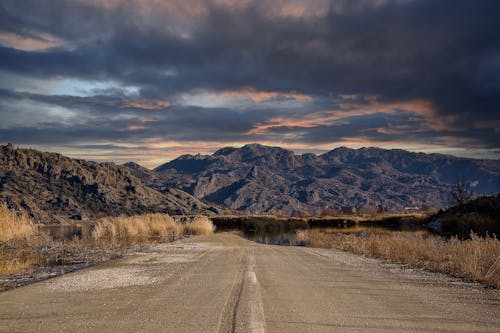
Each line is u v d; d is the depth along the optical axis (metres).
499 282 9.69
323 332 5.74
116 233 30.58
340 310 6.99
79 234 35.44
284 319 6.39
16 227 23.95
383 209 100.44
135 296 8.17
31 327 6.02
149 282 9.84
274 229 54.09
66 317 6.57
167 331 5.79
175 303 7.51
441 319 6.48
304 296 8.11
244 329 5.82
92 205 138.00
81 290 8.88
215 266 12.79
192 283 9.63
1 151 150.00
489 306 7.46
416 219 57.97
